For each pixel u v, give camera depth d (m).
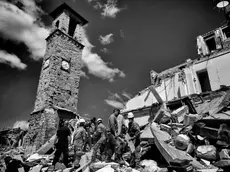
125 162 5.93
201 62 13.56
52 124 15.85
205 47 15.63
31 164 7.28
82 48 23.94
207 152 5.43
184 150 5.94
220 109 7.32
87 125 7.81
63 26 22.64
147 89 17.94
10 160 6.73
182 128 7.26
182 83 14.18
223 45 13.76
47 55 20.80
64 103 18.41
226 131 5.50
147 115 13.85
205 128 6.40
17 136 22.41
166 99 15.07
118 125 6.93
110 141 5.84
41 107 16.95
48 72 18.77
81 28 25.70
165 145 5.45
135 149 5.82
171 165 4.51
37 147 14.34
